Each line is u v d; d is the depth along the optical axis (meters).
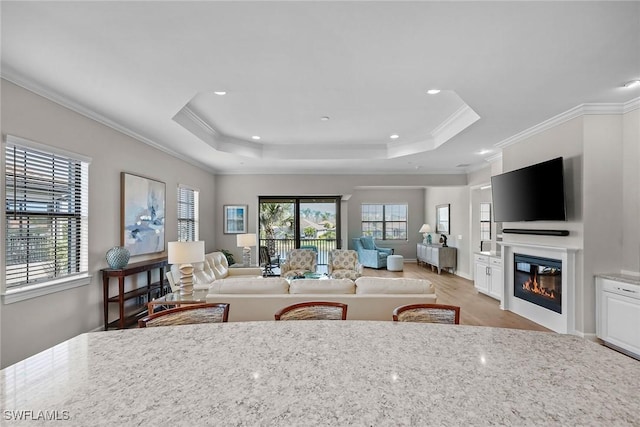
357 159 6.06
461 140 4.70
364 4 1.82
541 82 2.85
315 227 7.78
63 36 2.11
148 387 0.96
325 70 2.66
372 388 0.96
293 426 0.78
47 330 2.99
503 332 1.46
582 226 3.46
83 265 3.43
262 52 2.36
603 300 3.35
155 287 4.33
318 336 1.39
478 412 0.84
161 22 1.98
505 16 1.92
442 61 2.49
